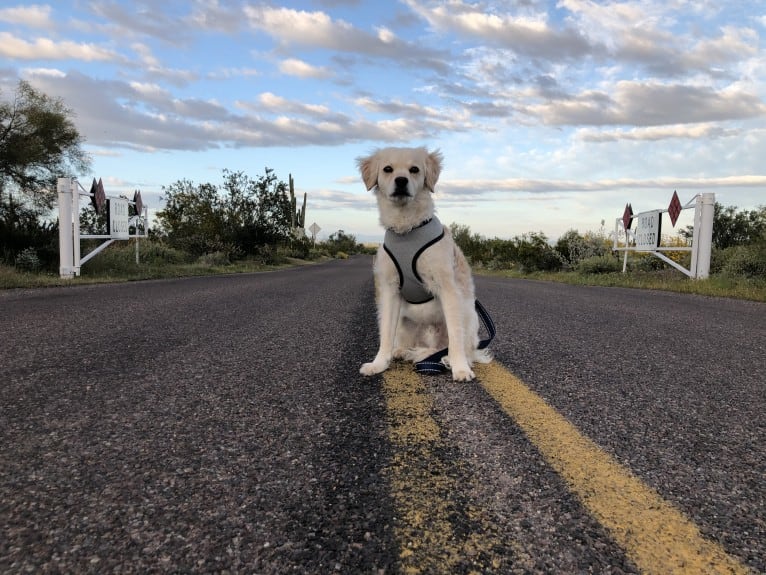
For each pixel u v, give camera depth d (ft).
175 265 59.26
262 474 5.33
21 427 6.58
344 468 5.51
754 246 39.19
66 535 4.16
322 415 7.25
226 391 8.35
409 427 6.80
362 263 120.47
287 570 3.77
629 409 7.69
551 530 4.37
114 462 5.56
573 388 8.85
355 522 4.44
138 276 39.68
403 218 10.55
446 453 5.96
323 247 208.74
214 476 5.26
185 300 22.62
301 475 5.33
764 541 4.28
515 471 5.50
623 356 11.62
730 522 4.56
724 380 9.50
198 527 4.31
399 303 11.21
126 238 42.27
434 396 8.30
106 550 3.97
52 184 51.47
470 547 4.11
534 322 17.07
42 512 4.50
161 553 3.94
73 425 6.68
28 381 8.77
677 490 5.13
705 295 30.55
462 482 5.23
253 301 22.89
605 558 4.00
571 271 61.62
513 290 32.24
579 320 17.67
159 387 8.50
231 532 4.25
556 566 3.88
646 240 47.21
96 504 4.65
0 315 17.02
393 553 4.01
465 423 6.99
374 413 7.38
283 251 116.98
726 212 57.47
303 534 4.24
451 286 10.32
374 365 9.89
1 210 44.52
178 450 5.91
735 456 5.98
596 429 6.81
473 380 9.39
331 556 3.95
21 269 35.24
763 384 9.25
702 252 40.60
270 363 10.48
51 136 50.03
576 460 5.80
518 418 7.21
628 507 4.78
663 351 12.24
